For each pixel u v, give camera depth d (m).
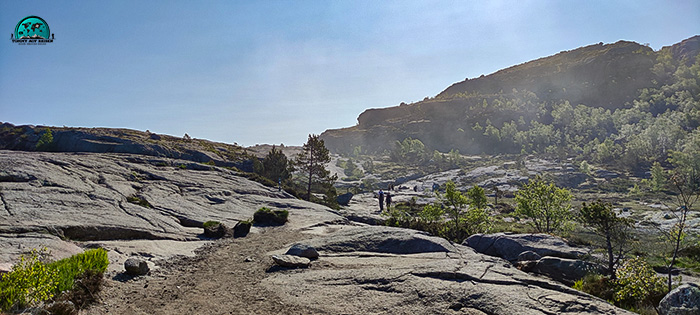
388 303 9.30
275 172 52.53
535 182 28.11
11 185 19.34
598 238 21.91
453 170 128.25
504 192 82.44
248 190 35.00
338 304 9.48
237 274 12.73
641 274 11.61
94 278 9.68
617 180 94.62
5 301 7.38
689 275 15.21
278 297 10.20
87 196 21.05
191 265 13.82
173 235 18.53
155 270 12.73
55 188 20.69
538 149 151.12
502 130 175.12
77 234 15.64
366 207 52.38
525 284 9.84
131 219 18.92
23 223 14.54
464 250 15.57
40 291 7.89
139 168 33.44
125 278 11.41
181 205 25.39
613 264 13.89
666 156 109.88
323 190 58.34
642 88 193.12
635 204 63.81
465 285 9.78
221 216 25.20
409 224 28.36
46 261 10.68
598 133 153.12
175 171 36.56
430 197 68.88
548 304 8.55
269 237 20.11
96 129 68.62
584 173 102.69
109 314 8.70
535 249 18.00
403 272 11.19
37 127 67.06
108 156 37.28
